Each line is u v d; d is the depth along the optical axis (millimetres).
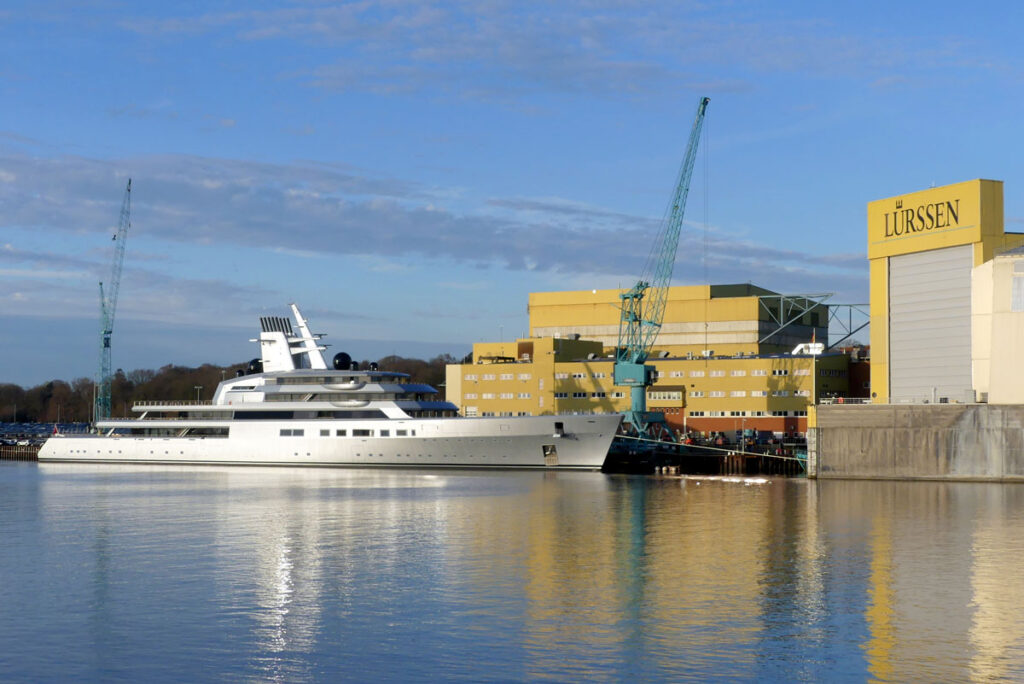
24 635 44875
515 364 165000
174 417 143500
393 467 127688
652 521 77625
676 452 135500
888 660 40719
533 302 196500
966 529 72438
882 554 62500
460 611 48375
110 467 143750
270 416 133500
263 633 44938
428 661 40906
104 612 48688
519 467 125625
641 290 149500
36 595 52219
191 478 120438
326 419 130250
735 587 53156
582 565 59219
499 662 40750
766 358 152250
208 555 63250
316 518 80125
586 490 102812
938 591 52125
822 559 60812
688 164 154000
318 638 44156
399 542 67812
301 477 119875
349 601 50469
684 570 57688
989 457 108188
